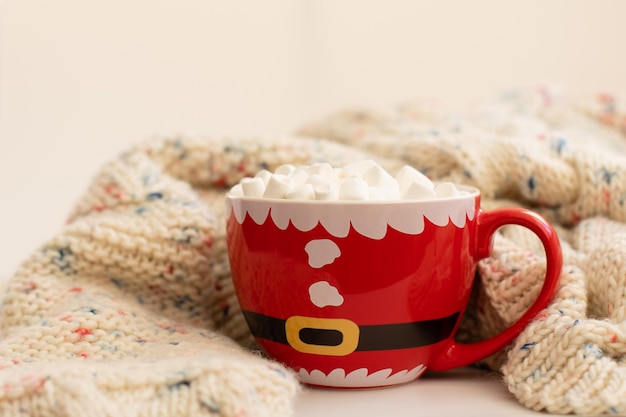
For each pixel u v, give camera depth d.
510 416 0.40
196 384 0.37
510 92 0.80
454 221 0.43
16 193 0.80
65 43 0.81
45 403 0.36
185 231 0.51
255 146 0.56
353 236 0.41
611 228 0.51
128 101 0.85
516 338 0.44
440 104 0.79
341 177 0.45
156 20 0.86
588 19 0.98
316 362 0.44
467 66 0.99
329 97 0.96
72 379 0.36
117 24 0.84
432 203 0.42
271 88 0.93
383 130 0.67
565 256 0.48
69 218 0.56
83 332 0.45
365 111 0.71
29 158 0.80
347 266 0.42
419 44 0.98
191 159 0.56
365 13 0.96
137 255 0.50
